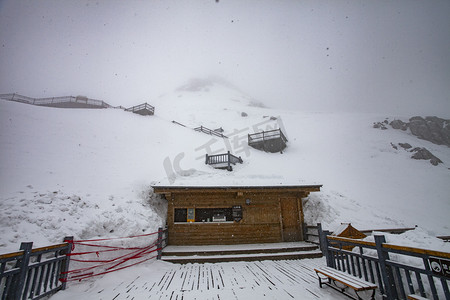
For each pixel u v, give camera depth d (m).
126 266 6.68
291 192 10.66
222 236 9.56
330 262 5.56
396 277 3.62
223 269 6.97
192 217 9.70
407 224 12.13
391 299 3.65
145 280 5.94
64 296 4.79
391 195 16.09
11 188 7.25
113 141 15.77
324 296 4.64
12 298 3.72
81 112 21.47
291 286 5.32
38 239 5.45
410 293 3.43
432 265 2.97
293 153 24.41
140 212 8.83
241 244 9.48
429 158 23.86
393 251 3.64
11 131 12.19
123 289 5.27
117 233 7.42
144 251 7.41
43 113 16.89
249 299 4.62
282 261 7.85
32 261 4.63
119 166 12.16
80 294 4.94
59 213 6.72
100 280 5.75
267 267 7.12
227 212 10.08
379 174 20.00
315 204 11.81
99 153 13.20
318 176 17.55
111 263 6.42
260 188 9.52
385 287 3.79
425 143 29.20
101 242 6.55
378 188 17.08
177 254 8.07
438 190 17.45
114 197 9.09
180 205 9.81
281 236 9.91
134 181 10.84
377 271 4.02
